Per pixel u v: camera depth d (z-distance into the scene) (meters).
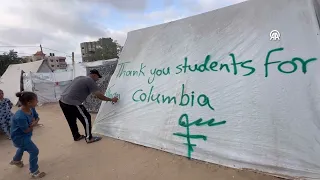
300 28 3.49
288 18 3.65
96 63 14.35
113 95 5.77
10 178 3.89
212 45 4.41
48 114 10.43
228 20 4.40
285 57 3.47
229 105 3.75
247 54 3.88
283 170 3.03
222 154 3.54
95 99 8.83
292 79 3.32
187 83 4.44
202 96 4.12
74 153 4.71
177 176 3.39
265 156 3.19
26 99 3.73
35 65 18.09
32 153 3.79
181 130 4.12
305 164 2.91
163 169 3.62
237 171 3.30
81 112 5.12
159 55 5.28
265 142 3.25
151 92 4.96
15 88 15.77
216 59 4.23
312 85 3.15
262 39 3.80
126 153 4.38
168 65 4.96
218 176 3.26
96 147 4.88
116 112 5.46
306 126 3.04
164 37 5.40
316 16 3.42
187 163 3.71
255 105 3.50
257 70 3.67
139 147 4.54
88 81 5.24
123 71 5.96
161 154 4.12
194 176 3.34
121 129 5.15
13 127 3.71
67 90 5.27
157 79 5.01
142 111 4.93
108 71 8.24
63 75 16.23
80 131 6.33
